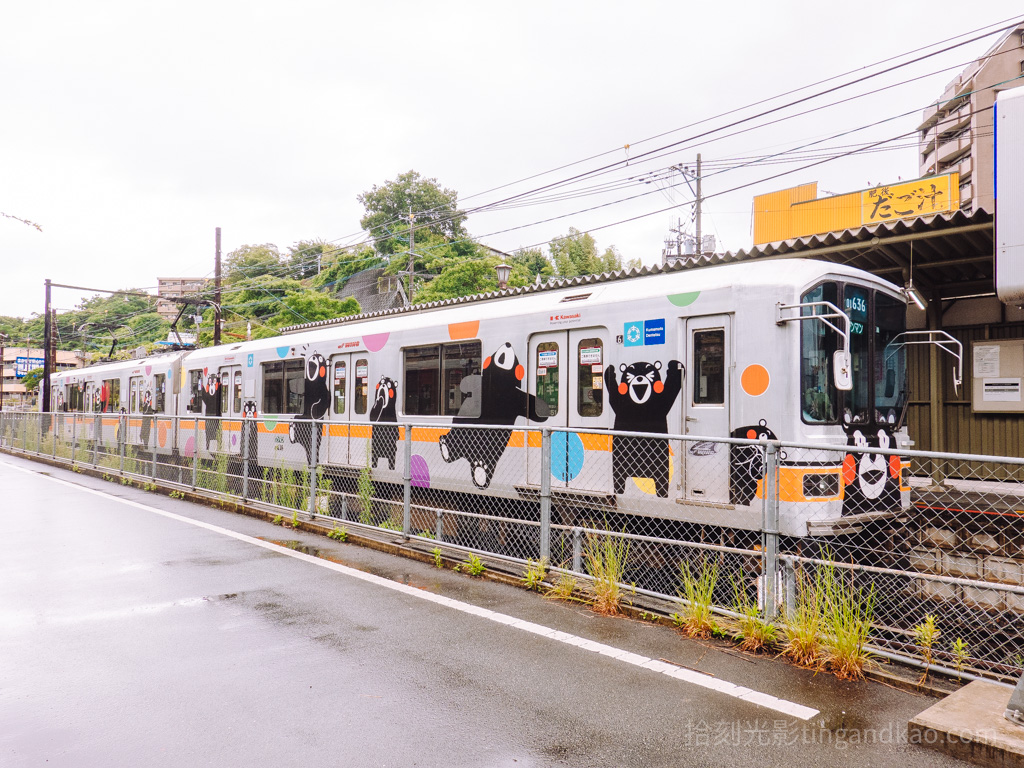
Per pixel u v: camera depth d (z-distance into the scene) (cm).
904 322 718
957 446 829
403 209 5006
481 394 832
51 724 332
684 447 635
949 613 559
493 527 782
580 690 371
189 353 1589
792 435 572
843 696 363
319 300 3688
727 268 640
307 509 859
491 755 303
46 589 565
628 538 531
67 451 1630
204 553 696
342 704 354
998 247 429
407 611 509
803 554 575
